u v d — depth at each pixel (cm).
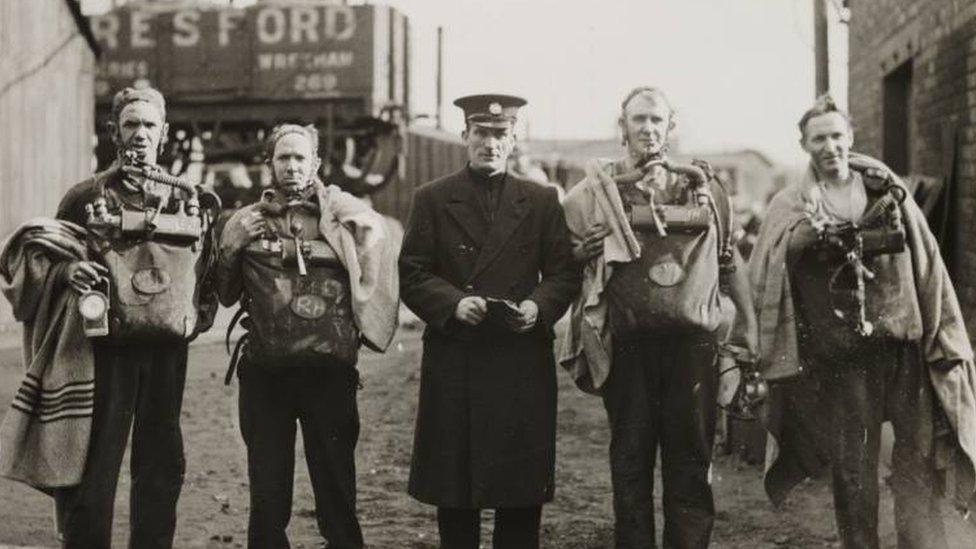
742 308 476
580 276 480
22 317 446
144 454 455
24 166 1623
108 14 2542
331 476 470
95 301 423
